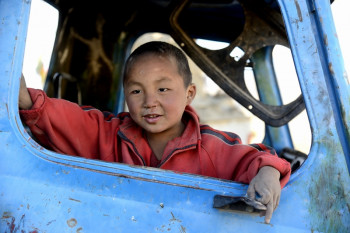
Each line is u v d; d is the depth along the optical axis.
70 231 1.06
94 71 2.39
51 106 1.46
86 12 2.37
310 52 1.26
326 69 1.27
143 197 1.10
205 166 1.49
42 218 1.05
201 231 1.10
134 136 1.57
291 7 1.28
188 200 1.12
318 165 1.20
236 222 1.12
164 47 1.56
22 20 1.14
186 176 1.15
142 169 1.13
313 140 1.22
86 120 1.58
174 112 1.52
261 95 2.43
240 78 2.15
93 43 2.39
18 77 1.12
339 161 1.21
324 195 1.19
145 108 1.49
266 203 1.10
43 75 2.32
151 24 2.42
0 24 1.13
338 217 1.18
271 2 2.15
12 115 1.11
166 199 1.11
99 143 1.58
